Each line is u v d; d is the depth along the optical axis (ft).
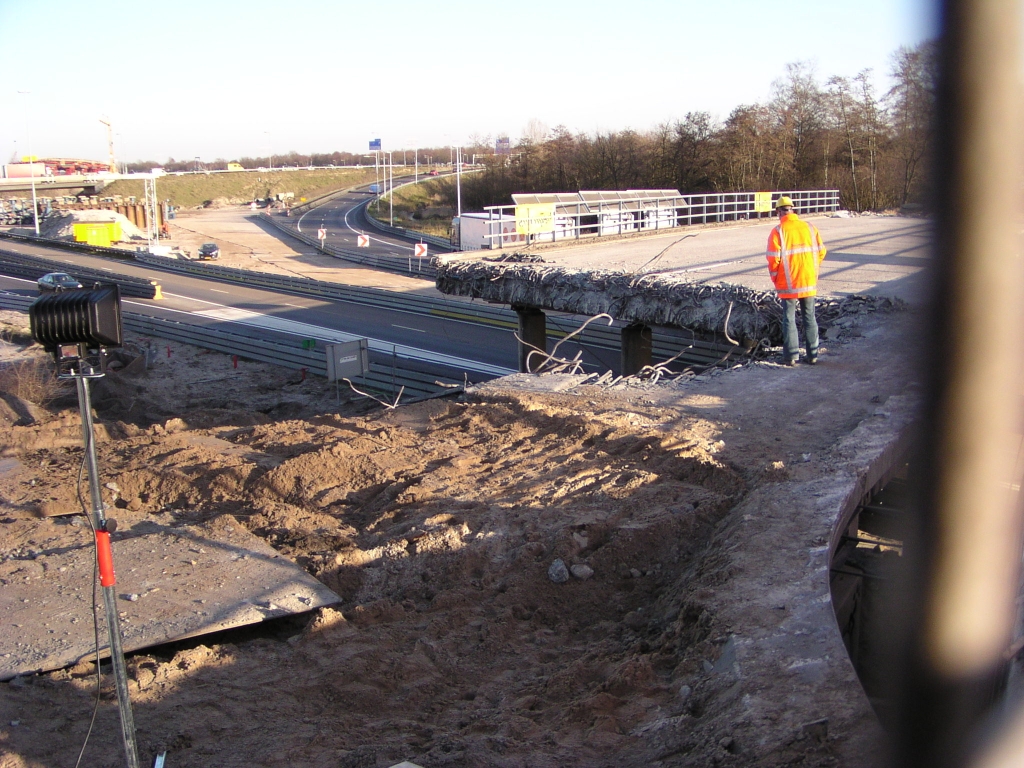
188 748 14.03
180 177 471.62
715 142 209.26
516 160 310.04
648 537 19.76
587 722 13.56
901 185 126.11
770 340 38.27
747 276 44.91
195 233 274.36
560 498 22.54
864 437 23.34
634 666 14.56
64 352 12.73
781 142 186.39
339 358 55.01
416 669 16.28
